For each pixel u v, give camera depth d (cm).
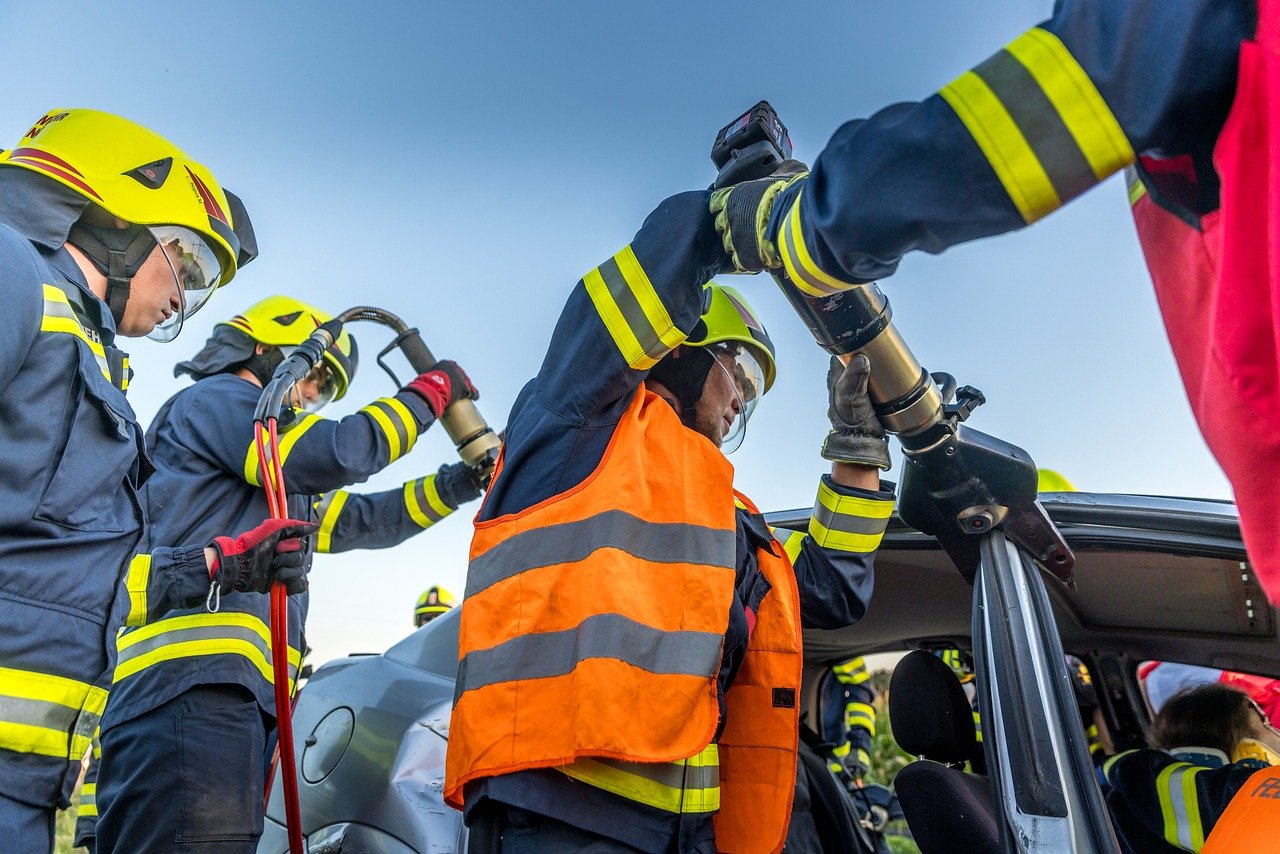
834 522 199
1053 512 202
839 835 265
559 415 157
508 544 152
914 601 270
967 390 168
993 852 190
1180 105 83
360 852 215
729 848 178
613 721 134
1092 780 146
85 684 146
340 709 241
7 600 138
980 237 97
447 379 284
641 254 151
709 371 183
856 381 166
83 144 180
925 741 211
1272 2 74
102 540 152
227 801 225
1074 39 90
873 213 98
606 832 138
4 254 142
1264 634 243
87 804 329
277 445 218
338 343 309
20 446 142
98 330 167
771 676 182
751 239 140
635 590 144
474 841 146
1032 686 153
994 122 90
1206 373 82
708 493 157
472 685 146
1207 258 85
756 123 154
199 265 201
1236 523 188
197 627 233
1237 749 228
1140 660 277
